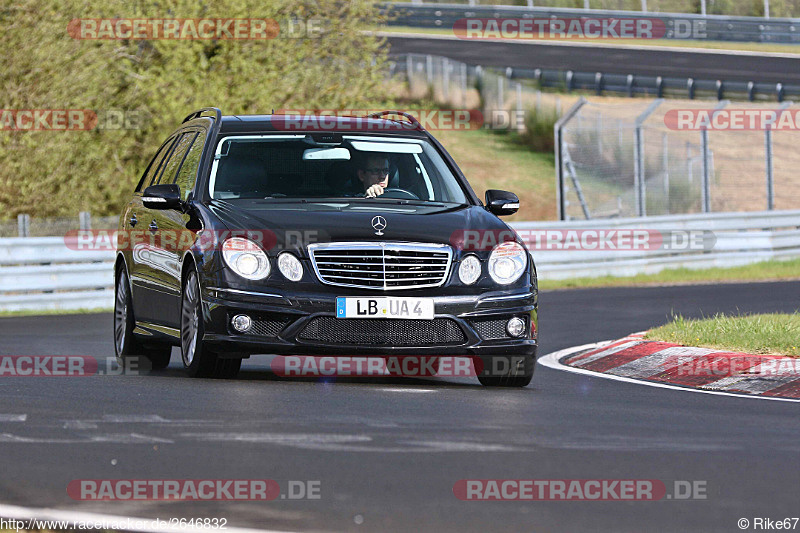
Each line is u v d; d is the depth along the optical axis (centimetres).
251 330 3080
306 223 3145
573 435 2375
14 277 6381
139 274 3700
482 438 2311
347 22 9919
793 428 2567
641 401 3028
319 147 3509
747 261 8944
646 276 8162
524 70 19862
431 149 3622
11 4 8488
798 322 4241
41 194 8612
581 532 1617
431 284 3125
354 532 1609
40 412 2598
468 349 3138
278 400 2792
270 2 9400
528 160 17650
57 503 1769
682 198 13900
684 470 2031
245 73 9156
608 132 15838
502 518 1688
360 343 3086
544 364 4009
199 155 3497
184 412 2591
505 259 3206
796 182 14688
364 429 2389
